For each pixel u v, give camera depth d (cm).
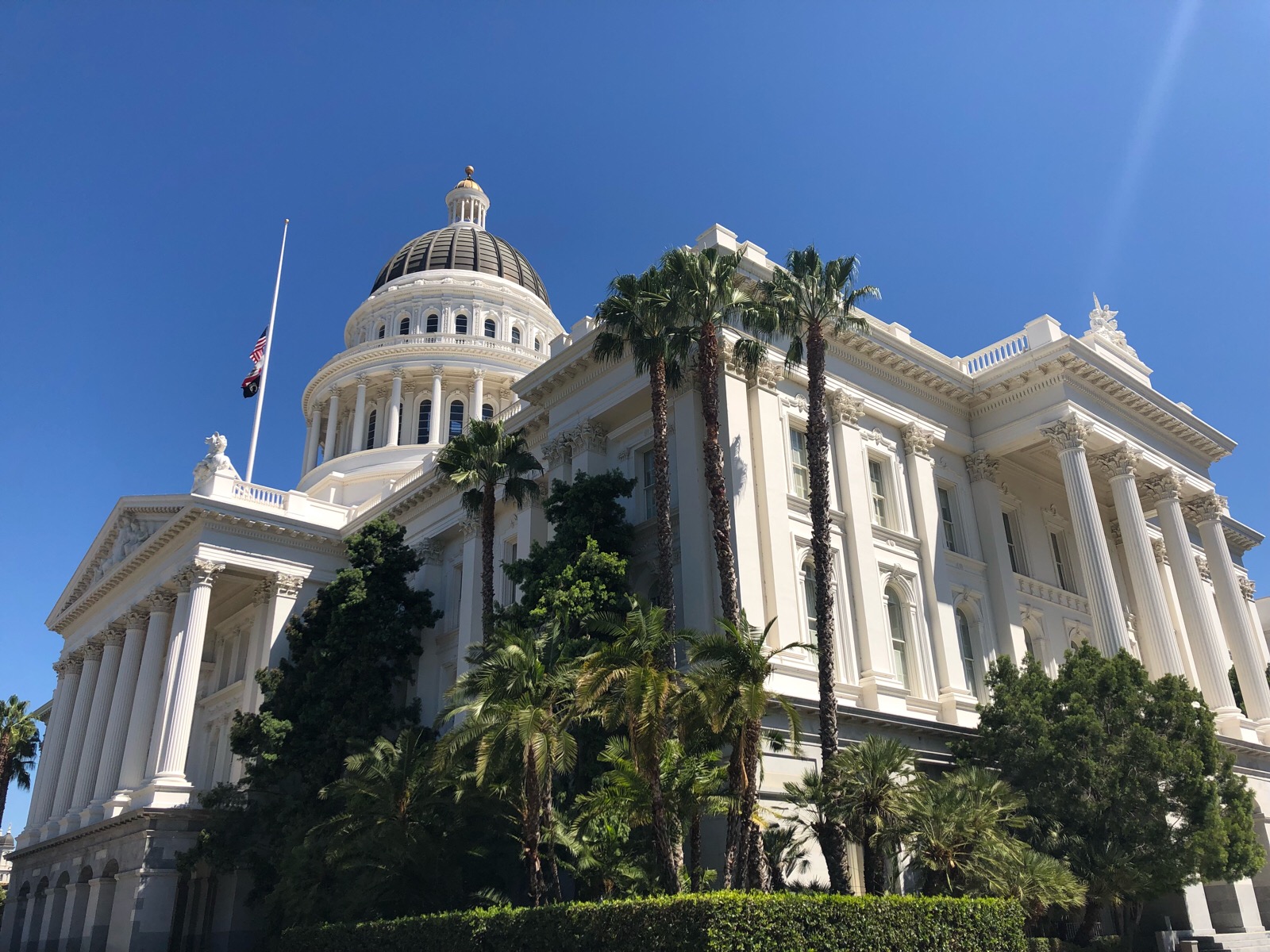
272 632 5056
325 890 3148
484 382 7919
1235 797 2905
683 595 3191
